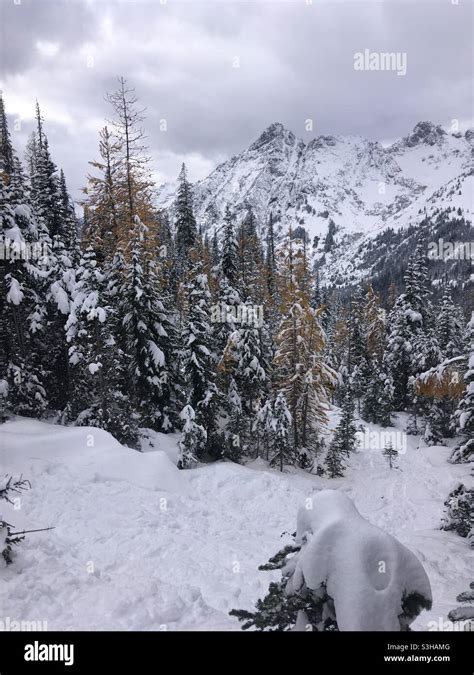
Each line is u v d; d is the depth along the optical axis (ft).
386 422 145.48
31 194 102.32
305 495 71.72
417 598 14.97
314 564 14.99
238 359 98.94
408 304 156.76
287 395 100.83
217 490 69.21
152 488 62.85
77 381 87.15
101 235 99.96
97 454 66.59
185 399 93.50
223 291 101.91
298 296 102.37
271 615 16.63
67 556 38.58
